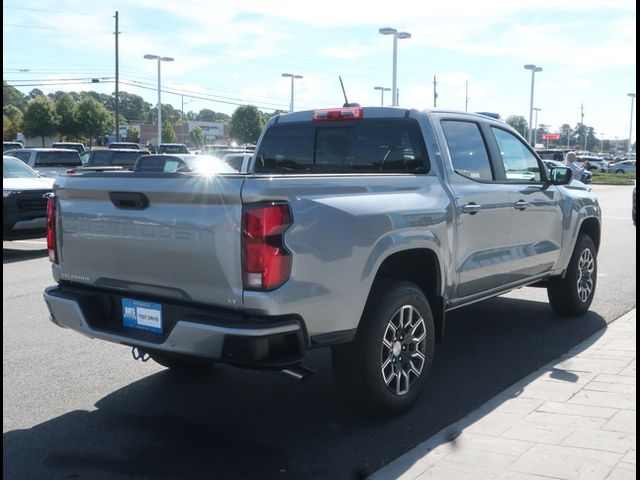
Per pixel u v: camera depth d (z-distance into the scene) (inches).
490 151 239.8
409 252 193.8
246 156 685.9
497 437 172.4
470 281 219.5
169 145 1632.6
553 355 244.4
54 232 192.9
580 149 5103.3
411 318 191.5
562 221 273.9
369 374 179.0
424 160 215.0
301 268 157.8
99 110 2847.0
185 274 163.0
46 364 238.4
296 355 159.5
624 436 170.6
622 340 260.2
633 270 415.5
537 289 366.0
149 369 234.1
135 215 170.2
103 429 183.3
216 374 228.2
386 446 171.0
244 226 152.9
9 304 332.8
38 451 169.9
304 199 160.9
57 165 906.1
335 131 237.1
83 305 182.4
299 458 165.2
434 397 204.5
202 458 165.9
